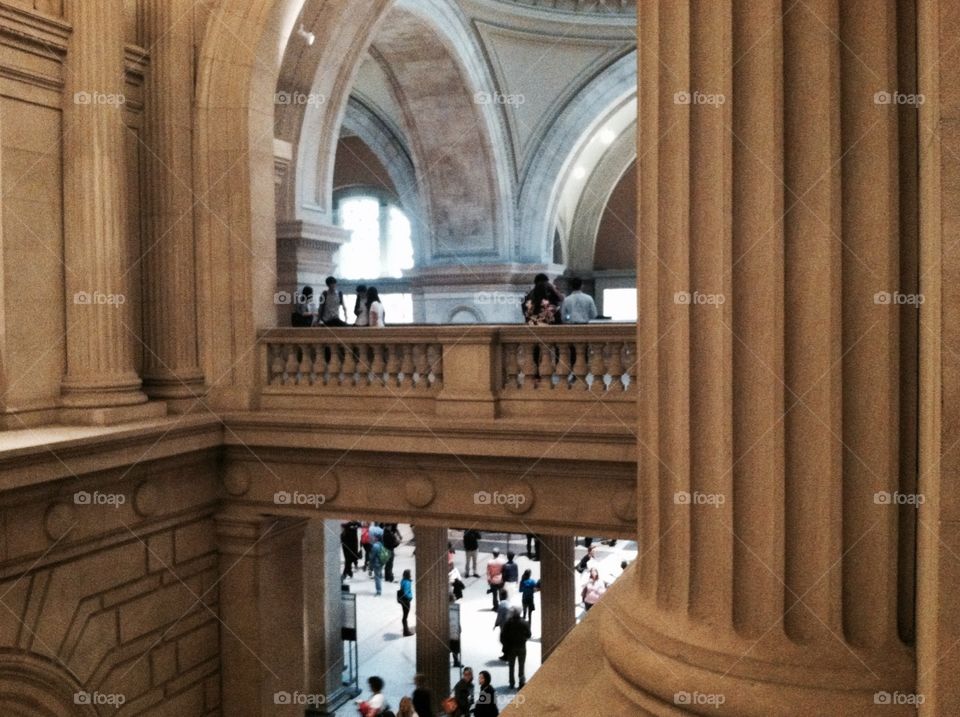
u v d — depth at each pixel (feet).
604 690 10.93
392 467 31.96
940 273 8.00
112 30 30.27
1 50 27.63
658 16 9.84
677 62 9.65
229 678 34.24
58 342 29.89
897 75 8.87
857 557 9.03
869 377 8.95
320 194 45.44
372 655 50.75
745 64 9.18
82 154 29.78
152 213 33.27
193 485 32.99
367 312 40.40
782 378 9.08
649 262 10.14
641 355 10.44
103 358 30.04
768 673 9.05
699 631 9.55
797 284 9.05
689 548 9.64
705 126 9.46
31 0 29.04
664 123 9.80
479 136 69.10
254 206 34.12
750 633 9.30
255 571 33.96
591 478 29.43
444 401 30.91
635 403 29.07
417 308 75.25
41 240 29.25
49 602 27.22
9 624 25.90
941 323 8.03
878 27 8.84
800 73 8.99
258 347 34.32
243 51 33.73
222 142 34.04
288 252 43.39
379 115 78.07
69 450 26.55
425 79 66.13
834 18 8.86
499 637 50.39
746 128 9.20
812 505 9.07
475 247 73.51
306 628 44.09
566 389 30.09
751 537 9.30
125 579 30.09
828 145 8.91
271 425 32.65
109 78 30.19
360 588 63.21
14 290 28.25
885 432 8.93
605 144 93.97
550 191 73.87
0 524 25.38
